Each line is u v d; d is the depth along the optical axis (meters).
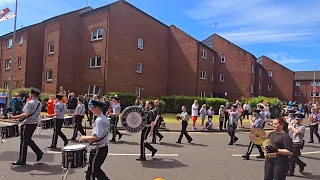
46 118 9.35
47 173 6.44
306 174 7.66
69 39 25.30
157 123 11.47
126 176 6.55
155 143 11.45
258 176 7.07
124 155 8.83
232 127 12.13
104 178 5.14
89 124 15.72
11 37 31.20
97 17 24.50
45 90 25.59
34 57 28.83
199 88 32.78
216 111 27.58
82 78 25.25
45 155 8.15
